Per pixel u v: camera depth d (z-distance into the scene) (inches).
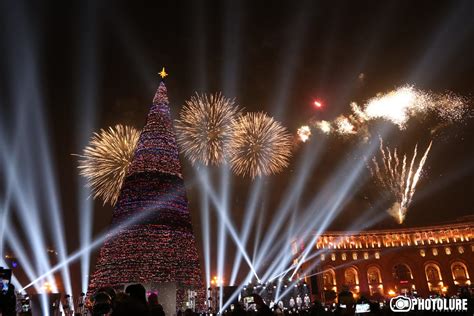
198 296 1171.3
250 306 674.8
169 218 1173.1
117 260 1120.8
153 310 337.4
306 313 841.5
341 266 3818.9
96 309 331.6
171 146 1300.4
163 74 1456.7
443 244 3858.3
